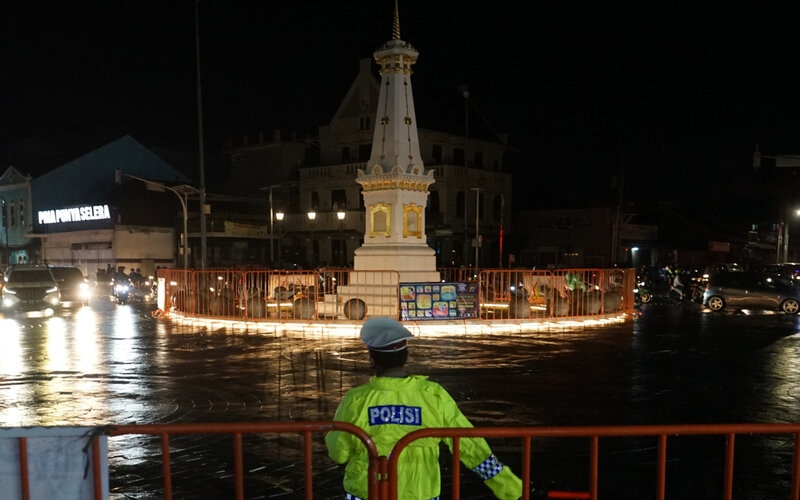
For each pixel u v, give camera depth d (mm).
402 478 2797
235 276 17703
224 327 16359
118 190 38688
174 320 18328
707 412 7738
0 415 7555
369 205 17906
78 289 23312
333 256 42719
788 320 18984
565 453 6098
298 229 44562
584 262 43500
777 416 7566
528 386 9109
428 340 13789
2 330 16125
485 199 44219
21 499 2865
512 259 32750
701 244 51344
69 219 40938
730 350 12656
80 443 2877
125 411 7738
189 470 5641
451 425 2939
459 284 15664
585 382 9406
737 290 21359
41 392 8781
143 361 11242
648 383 9367
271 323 16203
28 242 44344
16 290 20219
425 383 2955
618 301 18328
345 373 10062
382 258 17219
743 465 5820
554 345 13102
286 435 6668
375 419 2834
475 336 14477
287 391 8805
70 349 12703
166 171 47969
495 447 6266
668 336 14781
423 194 18047
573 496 3010
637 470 5652
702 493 5145
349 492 2865
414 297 15359
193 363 11016
